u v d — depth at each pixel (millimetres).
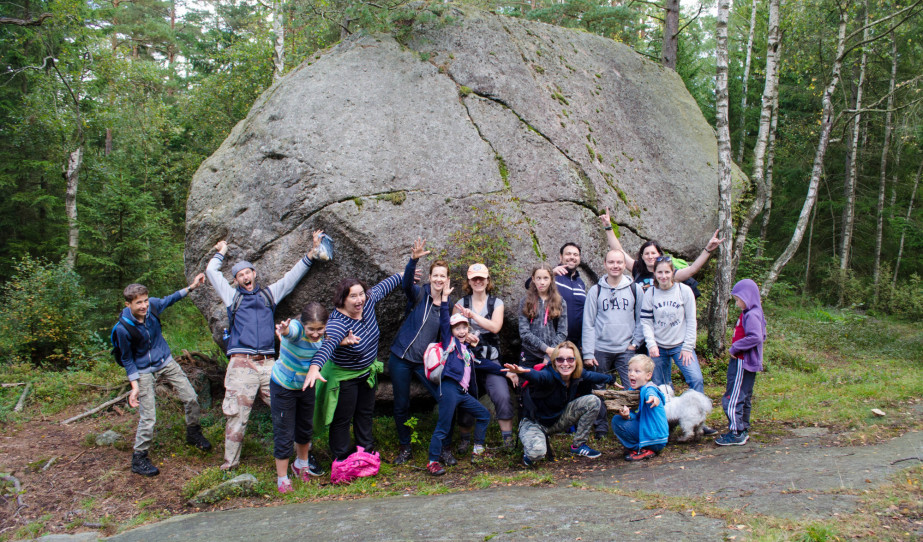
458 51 6988
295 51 14250
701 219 8109
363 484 4684
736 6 21031
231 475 4820
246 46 15195
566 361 4793
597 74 8320
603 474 4352
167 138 19156
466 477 4758
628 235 7059
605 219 6430
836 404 5570
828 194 17375
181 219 17672
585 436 4891
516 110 6812
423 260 5777
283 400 4629
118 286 11211
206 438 5676
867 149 17875
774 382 6871
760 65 19297
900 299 14117
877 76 16844
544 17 12375
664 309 5188
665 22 11781
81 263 11344
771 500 3170
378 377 6105
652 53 17562
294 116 6207
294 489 4668
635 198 7500
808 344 9133
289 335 4512
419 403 6266
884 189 16938
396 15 6797
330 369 4852
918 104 14695
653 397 4586
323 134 6086
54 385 7410
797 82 17562
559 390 4922
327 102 6297
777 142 18500
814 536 2562
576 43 8508
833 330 9953
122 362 4922
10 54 14055
